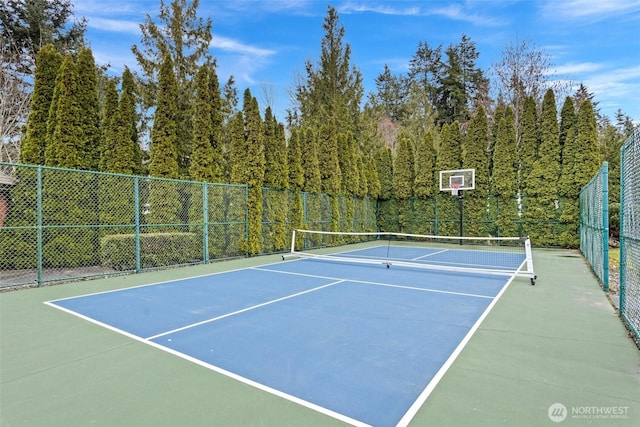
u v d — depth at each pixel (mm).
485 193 16281
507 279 7875
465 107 31391
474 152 16406
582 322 4730
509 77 22938
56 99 9609
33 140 9586
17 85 17844
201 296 6160
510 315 5062
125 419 2504
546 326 4562
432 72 34781
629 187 4500
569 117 14453
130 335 4219
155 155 10781
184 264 9688
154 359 3539
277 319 4840
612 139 18906
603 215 6766
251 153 11719
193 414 2564
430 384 3010
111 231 9391
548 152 14719
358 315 5043
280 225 12789
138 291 6551
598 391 2877
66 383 3043
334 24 23719
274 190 12672
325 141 15508
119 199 9516
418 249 14438
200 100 11508
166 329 4434
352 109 24312
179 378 3131
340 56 24000
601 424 2418
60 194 8961
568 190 14305
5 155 16500
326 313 5137
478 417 2510
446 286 7074
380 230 19422
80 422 2469
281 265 9883
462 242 16781
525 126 15320
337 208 15695
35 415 2553
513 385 2984
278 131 13219
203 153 11461
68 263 8906
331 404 2697
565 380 3072
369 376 3162
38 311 5242
